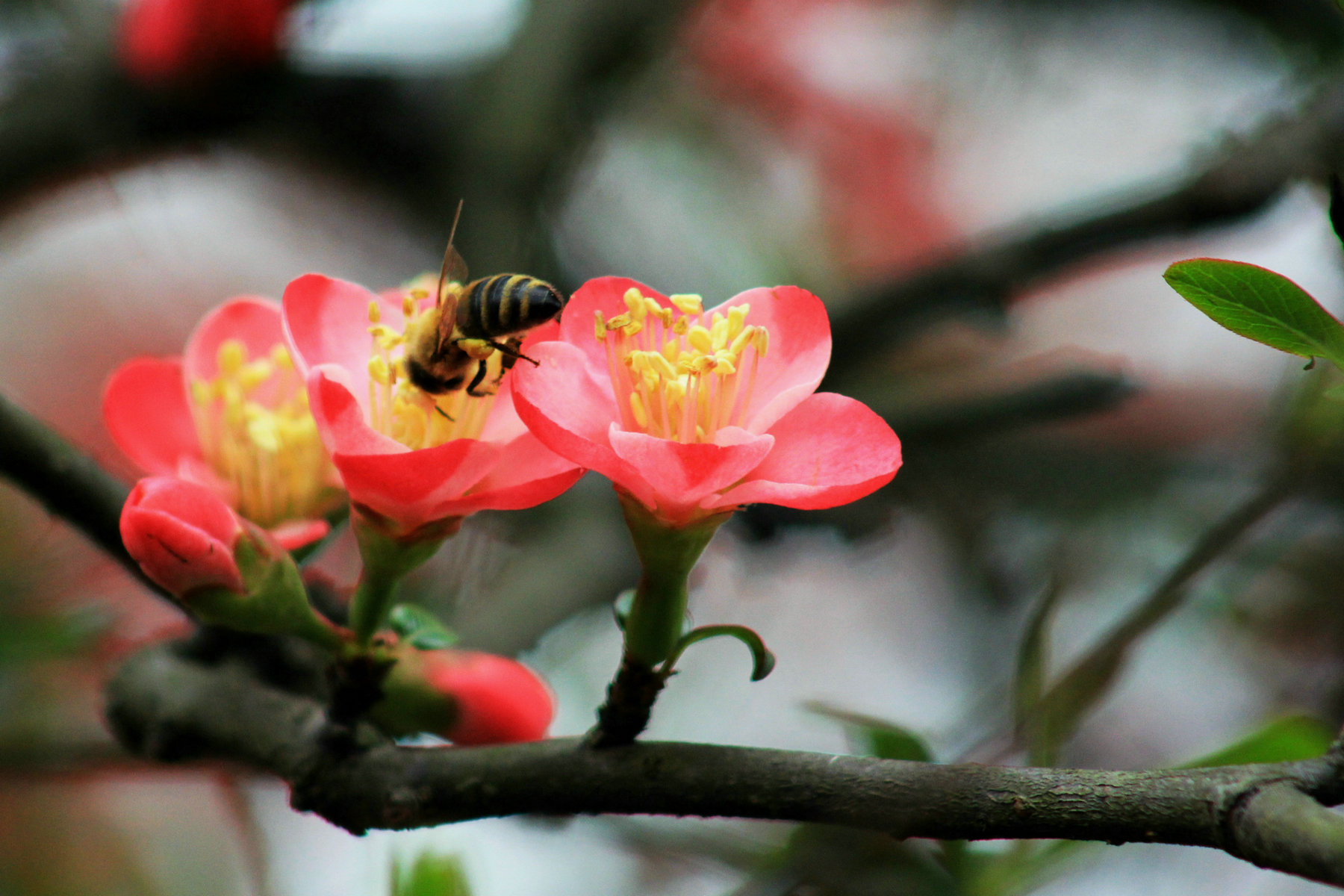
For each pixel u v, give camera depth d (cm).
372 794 52
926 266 66
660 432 52
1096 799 50
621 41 74
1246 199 61
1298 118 61
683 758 51
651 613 51
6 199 75
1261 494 56
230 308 55
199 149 77
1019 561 76
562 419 52
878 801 51
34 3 75
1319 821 49
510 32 78
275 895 60
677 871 63
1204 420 81
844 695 79
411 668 54
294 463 55
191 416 55
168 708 54
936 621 82
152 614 63
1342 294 65
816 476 51
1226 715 69
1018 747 56
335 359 53
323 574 56
